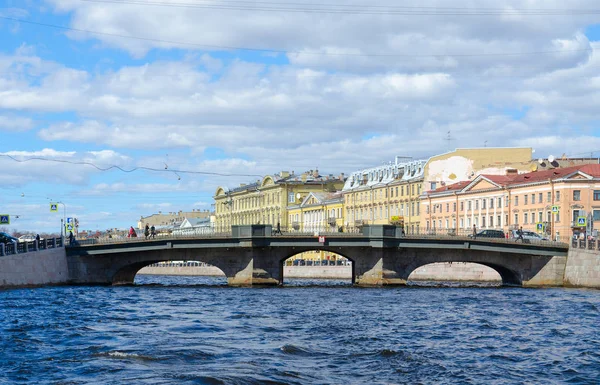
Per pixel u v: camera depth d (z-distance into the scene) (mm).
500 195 128375
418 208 149375
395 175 157625
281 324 49219
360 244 94438
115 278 101500
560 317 55562
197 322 50000
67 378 31266
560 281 96062
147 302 67312
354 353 37500
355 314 56438
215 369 32562
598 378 33281
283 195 190625
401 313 57594
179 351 36688
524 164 143250
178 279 143000
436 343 41906
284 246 94938
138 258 97312
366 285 95938
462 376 33125
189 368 32906
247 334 43875
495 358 37500
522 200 123812
